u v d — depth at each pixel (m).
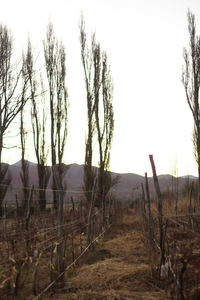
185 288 4.66
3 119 9.70
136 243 8.70
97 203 17.30
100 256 7.72
